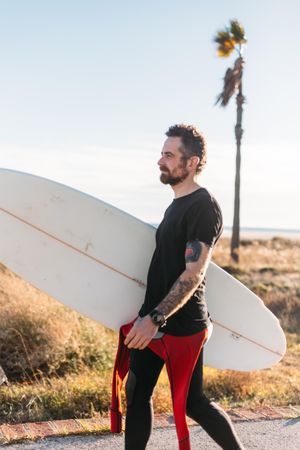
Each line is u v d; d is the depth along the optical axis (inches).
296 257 868.6
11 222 123.6
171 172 97.0
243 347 130.0
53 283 125.3
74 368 198.7
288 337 294.0
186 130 97.0
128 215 119.6
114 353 215.8
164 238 96.3
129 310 122.8
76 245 123.3
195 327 94.6
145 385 97.2
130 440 96.5
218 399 169.3
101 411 150.3
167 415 140.9
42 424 130.8
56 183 120.8
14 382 184.5
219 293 125.3
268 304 386.3
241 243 1172.5
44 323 204.2
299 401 161.0
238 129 763.4
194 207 92.7
